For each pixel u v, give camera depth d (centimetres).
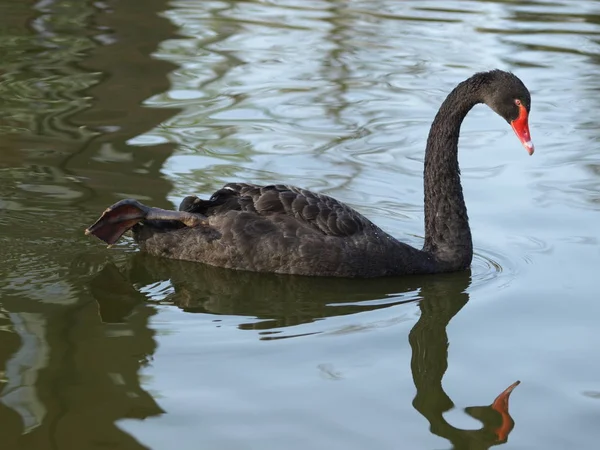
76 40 1505
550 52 1495
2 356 681
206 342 722
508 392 666
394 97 1309
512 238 943
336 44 1536
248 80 1368
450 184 888
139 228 874
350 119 1233
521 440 608
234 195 878
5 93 1278
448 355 719
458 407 645
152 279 835
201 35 1570
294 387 657
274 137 1172
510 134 1220
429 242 902
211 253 858
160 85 1341
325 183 1055
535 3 1791
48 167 1049
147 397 637
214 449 580
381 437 602
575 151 1148
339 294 830
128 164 1071
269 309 793
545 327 762
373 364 698
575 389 667
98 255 865
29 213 930
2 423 598
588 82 1366
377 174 1083
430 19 1677
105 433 592
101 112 1230
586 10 1734
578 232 948
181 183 1026
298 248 850
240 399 638
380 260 863
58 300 778
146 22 1617
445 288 850
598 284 839
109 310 768
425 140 1174
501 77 880
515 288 841
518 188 1057
